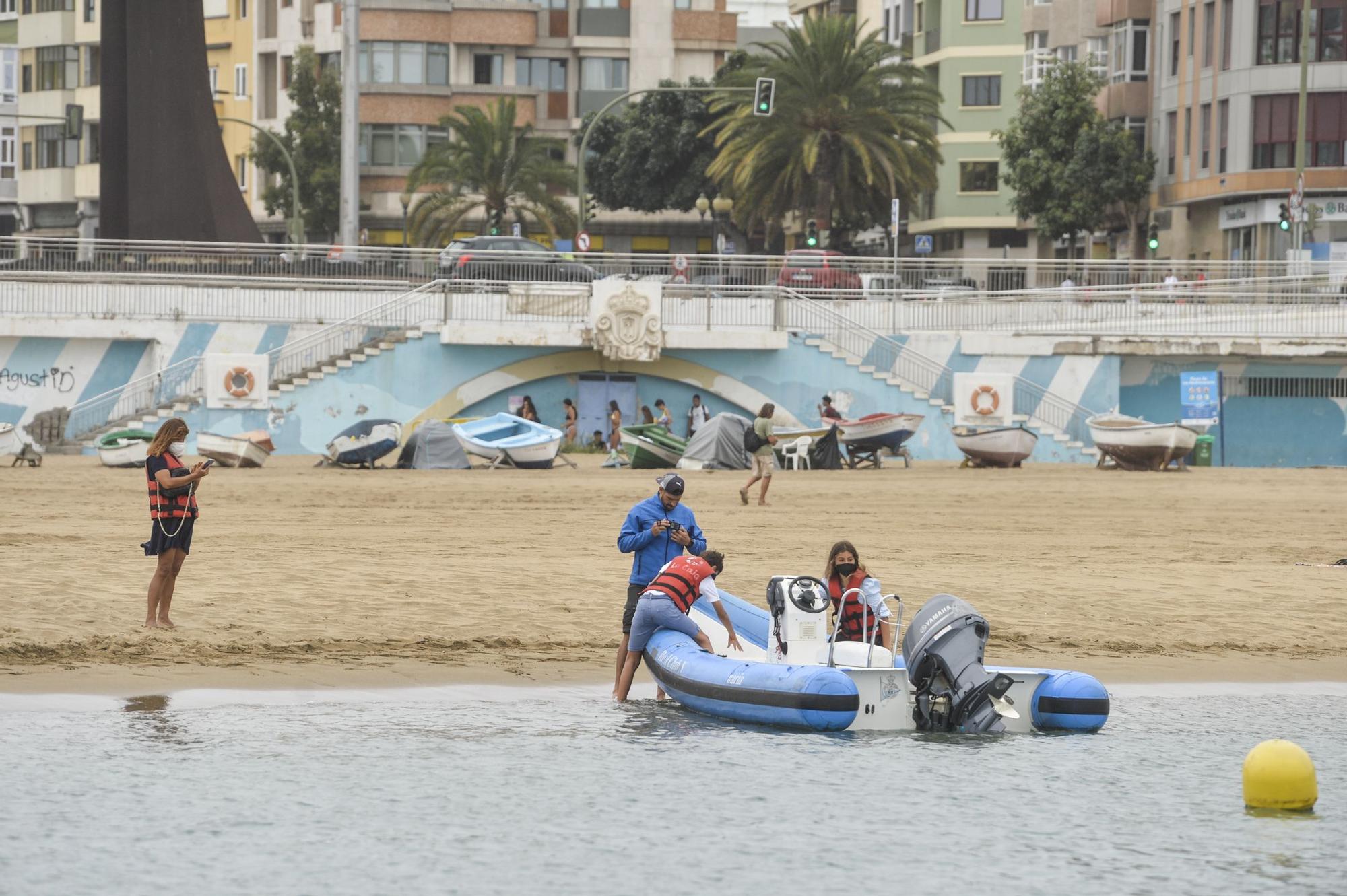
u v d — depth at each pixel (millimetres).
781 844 16391
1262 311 82312
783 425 83000
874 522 46812
